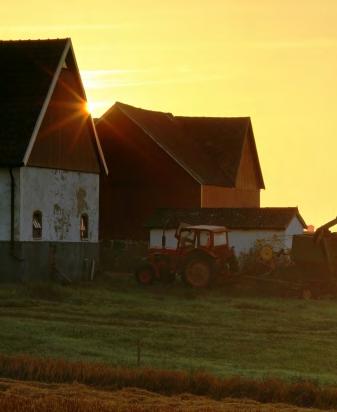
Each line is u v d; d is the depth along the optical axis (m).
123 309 93.31
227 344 76.81
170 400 53.09
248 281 113.38
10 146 107.25
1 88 112.06
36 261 110.62
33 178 110.31
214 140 176.38
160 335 79.31
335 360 72.06
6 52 115.75
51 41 115.75
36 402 47.88
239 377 58.84
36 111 109.25
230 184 168.88
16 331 75.56
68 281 112.62
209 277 112.94
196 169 160.75
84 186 122.62
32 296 98.12
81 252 120.88
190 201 157.75
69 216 118.56
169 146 161.38
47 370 58.78
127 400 52.16
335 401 55.41
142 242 155.62
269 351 74.56
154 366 63.94
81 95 121.06
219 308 98.06
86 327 80.88
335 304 106.69
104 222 161.12
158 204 159.00
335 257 112.62
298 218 141.25
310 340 80.38
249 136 180.25
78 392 53.78
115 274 130.75
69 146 118.56
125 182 160.88
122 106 161.62
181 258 114.81
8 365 59.81
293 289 111.44
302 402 55.59
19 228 107.69
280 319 92.38
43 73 112.50
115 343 75.00
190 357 71.19
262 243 136.38
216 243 114.62
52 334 76.19
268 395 56.25
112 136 162.00
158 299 103.69
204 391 56.91
